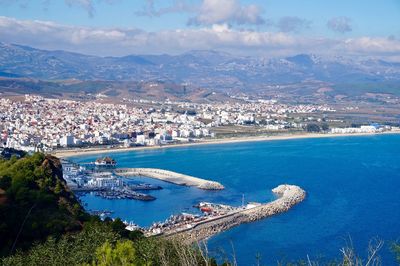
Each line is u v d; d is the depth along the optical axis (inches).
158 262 2819.9
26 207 4717.0
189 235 6919.3
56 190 5334.6
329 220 7785.4
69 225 4522.6
